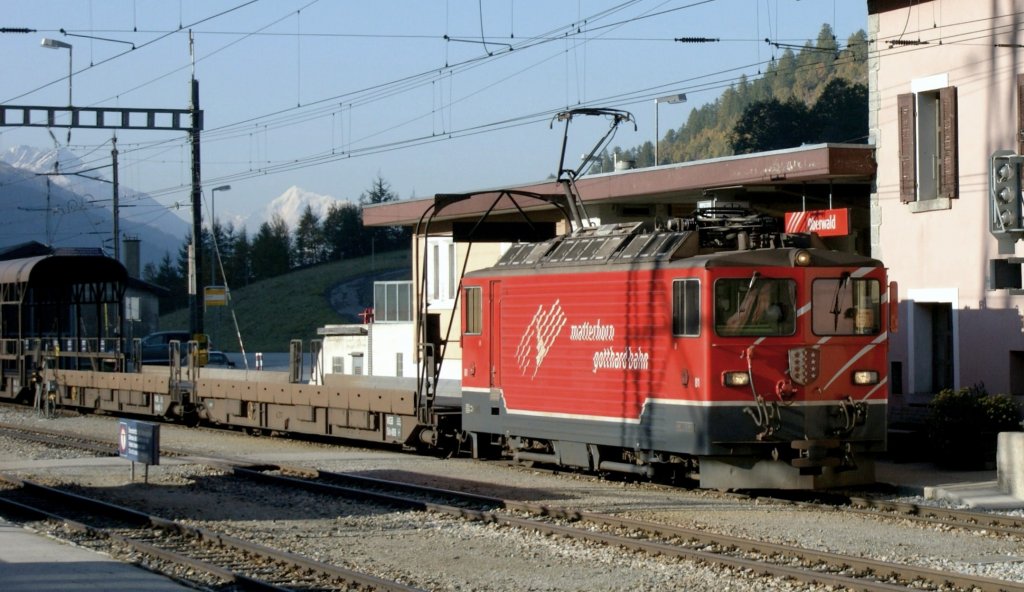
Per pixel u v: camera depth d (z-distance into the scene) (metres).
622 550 12.43
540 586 10.88
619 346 17.22
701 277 15.86
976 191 20.05
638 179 24.67
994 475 17.91
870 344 16.36
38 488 17.89
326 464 21.44
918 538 13.05
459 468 20.30
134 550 13.06
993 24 19.72
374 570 11.77
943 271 20.69
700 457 16.11
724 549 12.39
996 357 19.70
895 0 21.45
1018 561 11.73
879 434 16.33
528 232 21.78
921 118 21.11
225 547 13.20
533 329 19.06
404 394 22.62
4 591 10.41
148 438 18.89
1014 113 19.45
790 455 15.98
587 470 19.59
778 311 15.98
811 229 22.05
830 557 11.54
